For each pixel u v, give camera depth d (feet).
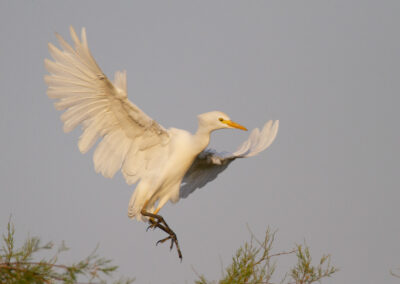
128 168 40.04
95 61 34.68
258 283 28.58
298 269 29.40
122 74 36.52
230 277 28.50
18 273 23.38
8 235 25.16
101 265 23.73
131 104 36.99
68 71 35.78
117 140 39.04
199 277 28.84
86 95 36.55
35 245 24.32
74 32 34.63
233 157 44.01
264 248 29.22
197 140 40.32
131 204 40.52
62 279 23.49
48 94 35.99
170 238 40.86
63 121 36.83
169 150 40.09
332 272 29.25
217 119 39.91
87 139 37.86
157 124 38.81
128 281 24.20
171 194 41.78
